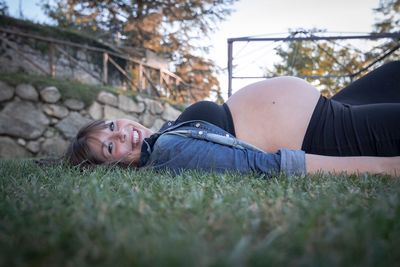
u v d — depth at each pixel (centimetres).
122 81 823
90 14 927
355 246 51
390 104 160
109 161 188
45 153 539
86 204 84
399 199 86
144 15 952
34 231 63
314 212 72
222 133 167
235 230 60
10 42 621
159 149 168
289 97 171
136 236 58
